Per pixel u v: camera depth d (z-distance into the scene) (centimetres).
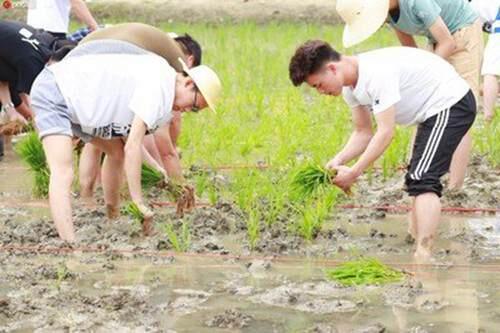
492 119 1266
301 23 2525
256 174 1004
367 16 839
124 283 740
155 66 805
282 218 897
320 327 645
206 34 2308
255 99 1510
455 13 959
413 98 787
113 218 914
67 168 823
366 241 848
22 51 1065
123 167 895
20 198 1026
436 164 788
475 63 973
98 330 644
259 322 660
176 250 816
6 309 677
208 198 992
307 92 1617
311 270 771
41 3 1198
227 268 778
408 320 661
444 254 807
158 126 819
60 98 810
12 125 1163
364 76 767
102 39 839
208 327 652
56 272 760
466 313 673
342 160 842
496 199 970
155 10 2581
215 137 1239
